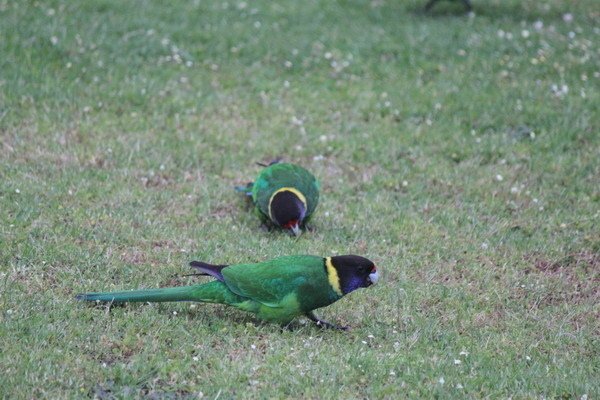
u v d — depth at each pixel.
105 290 9.69
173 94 16.38
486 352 9.09
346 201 13.02
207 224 11.87
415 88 17.36
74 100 15.49
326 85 17.47
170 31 19.17
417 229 12.16
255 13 21.12
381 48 19.19
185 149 14.30
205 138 14.82
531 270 11.40
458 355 8.95
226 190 13.12
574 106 16.53
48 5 19.67
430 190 13.56
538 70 18.30
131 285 9.83
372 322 9.62
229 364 8.35
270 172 12.11
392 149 14.86
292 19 20.98
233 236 11.55
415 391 8.13
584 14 22.39
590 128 15.73
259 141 14.88
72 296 9.44
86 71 16.69
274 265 9.08
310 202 11.88
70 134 14.36
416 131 15.56
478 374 8.56
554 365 8.95
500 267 11.34
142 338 8.69
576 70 18.34
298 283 8.94
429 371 8.52
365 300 10.14
